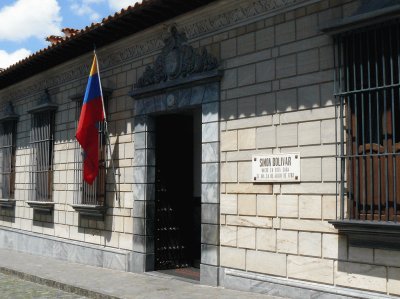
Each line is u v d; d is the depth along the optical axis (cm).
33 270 1073
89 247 1142
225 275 827
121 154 1073
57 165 1297
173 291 816
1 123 1606
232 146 833
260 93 795
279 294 740
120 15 951
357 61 669
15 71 1383
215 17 875
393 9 605
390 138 633
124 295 796
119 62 1100
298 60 745
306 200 722
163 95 968
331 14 708
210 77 860
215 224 845
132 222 1029
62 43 1138
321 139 709
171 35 959
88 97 1052
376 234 630
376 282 638
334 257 684
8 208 1541
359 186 660
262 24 800
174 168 1043
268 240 770
